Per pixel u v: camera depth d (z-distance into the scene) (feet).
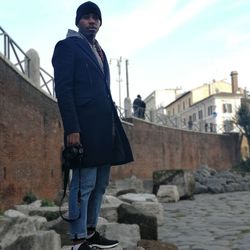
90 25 14.78
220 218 44.14
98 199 14.69
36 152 51.24
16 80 44.80
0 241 22.25
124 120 106.42
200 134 155.02
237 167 169.58
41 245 18.75
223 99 254.27
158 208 40.14
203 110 268.21
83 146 13.75
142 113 117.60
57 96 13.84
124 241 24.25
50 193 56.44
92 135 13.84
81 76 14.12
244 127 180.34
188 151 144.05
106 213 31.22
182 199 76.07
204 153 157.17
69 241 25.22
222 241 29.73
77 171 13.82
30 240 18.67
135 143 107.04
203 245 28.30
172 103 327.47
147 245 23.95
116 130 14.56
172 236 32.63
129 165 101.14
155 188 77.87
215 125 191.93
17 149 44.45
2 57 40.11
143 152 111.14
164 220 43.88
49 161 56.70
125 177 97.60
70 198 13.83
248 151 180.45
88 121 13.92
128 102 109.50
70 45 14.17
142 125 112.06
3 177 40.04
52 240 19.21
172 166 130.21
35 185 50.21
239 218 43.68
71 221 13.73
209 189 94.84
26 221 23.82
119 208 29.53
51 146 57.88
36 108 51.78
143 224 28.25
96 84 14.23
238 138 178.40
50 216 32.89
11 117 42.93
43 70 57.98
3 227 23.00
